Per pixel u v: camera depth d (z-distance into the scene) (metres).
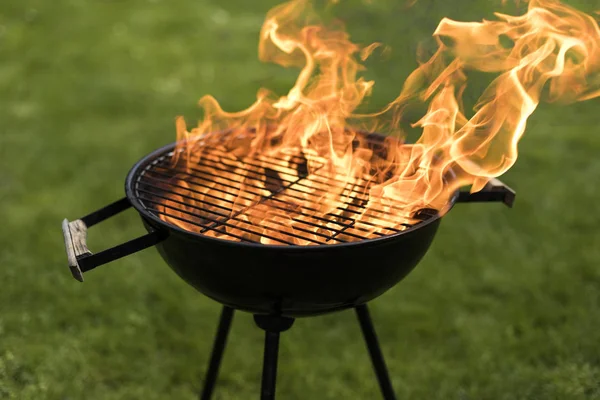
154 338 2.69
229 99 4.81
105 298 2.90
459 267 3.12
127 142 4.26
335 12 5.35
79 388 2.41
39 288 2.90
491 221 3.46
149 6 6.61
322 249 1.45
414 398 2.41
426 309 2.85
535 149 4.20
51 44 5.69
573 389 2.38
